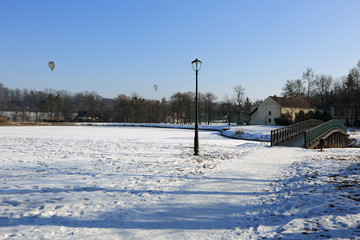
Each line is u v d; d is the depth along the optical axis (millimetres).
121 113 119062
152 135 43344
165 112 117938
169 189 8664
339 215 5691
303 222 5418
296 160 15320
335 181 9062
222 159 15961
